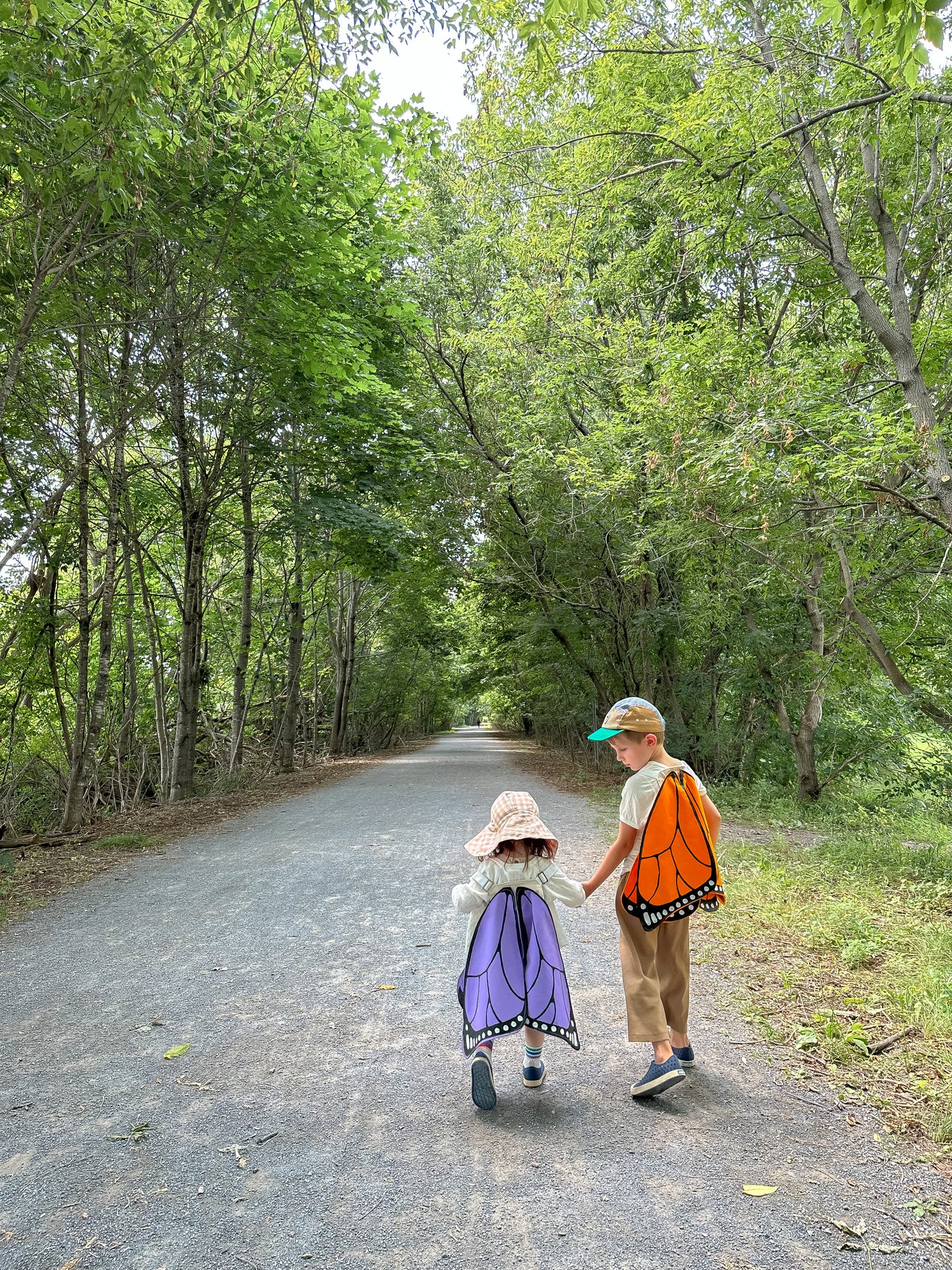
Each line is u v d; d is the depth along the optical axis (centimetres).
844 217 876
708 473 683
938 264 816
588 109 909
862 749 1397
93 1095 336
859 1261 227
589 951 533
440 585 2120
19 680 1232
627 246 1184
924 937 519
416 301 1532
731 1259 228
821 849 830
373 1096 333
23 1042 391
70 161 613
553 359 1293
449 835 1005
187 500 1395
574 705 2125
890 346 714
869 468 624
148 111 577
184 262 928
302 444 1486
